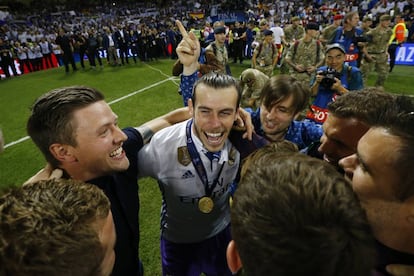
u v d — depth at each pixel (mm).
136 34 11602
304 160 544
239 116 1358
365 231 469
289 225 446
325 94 2758
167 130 1317
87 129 977
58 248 519
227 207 1547
